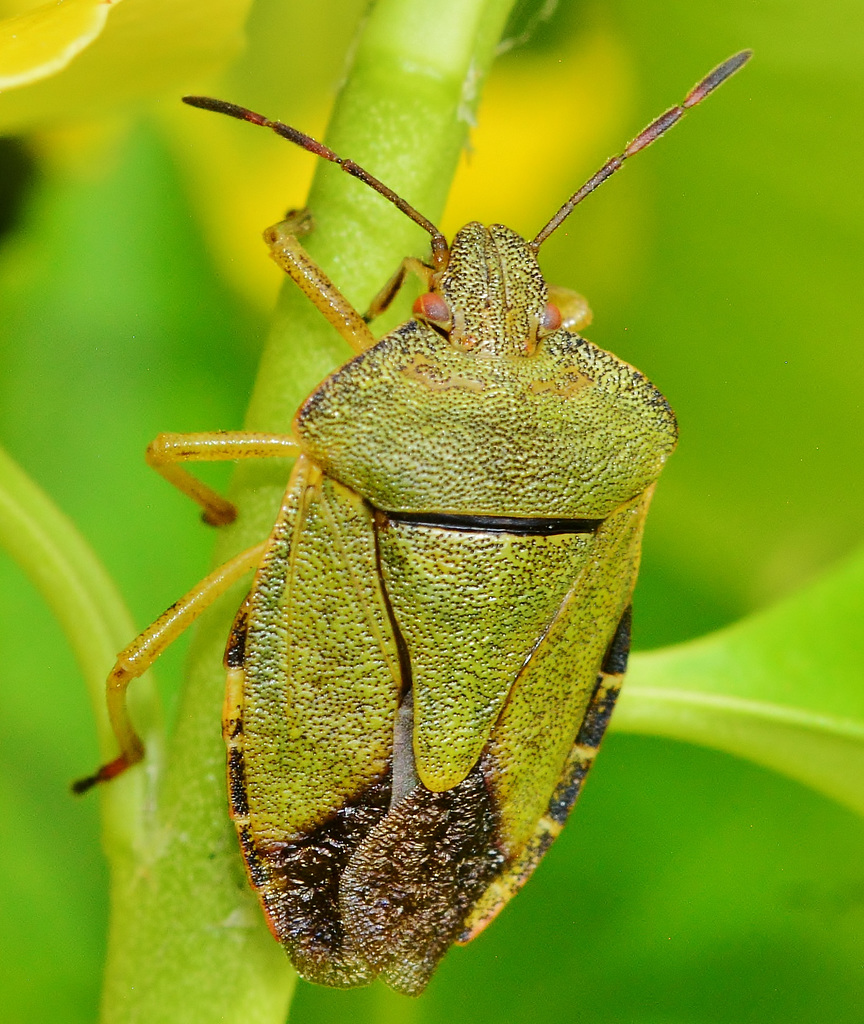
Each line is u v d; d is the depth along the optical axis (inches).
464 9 2.6
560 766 2.8
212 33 2.6
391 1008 3.0
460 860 2.7
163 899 2.6
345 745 2.7
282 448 2.7
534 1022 3.0
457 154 2.7
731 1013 3.0
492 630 2.7
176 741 2.6
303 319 2.7
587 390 2.8
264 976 2.6
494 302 2.8
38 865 3.0
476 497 2.7
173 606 2.6
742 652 2.7
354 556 2.7
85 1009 3.0
